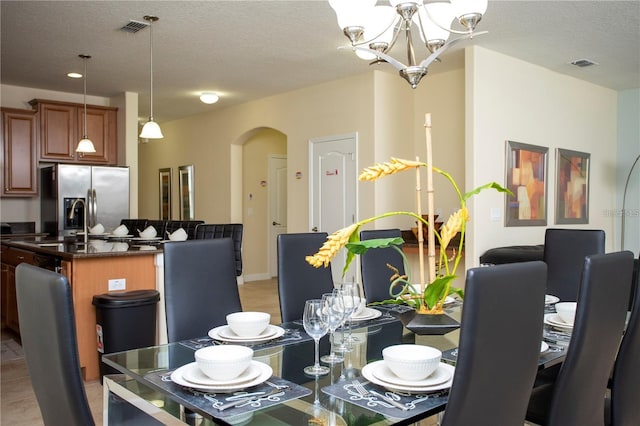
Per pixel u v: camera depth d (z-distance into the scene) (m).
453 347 1.74
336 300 1.60
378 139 5.56
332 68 5.49
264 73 5.70
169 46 4.75
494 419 1.19
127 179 6.42
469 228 4.73
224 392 1.33
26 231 6.27
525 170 5.24
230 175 7.60
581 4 3.74
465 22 2.27
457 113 5.56
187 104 7.40
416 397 1.29
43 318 1.20
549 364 1.60
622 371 1.91
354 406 1.24
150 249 3.79
